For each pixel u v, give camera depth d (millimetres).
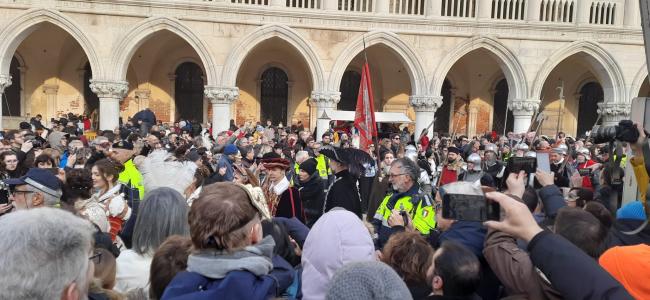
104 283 3145
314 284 3207
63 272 1952
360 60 30188
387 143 15648
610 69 25812
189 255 2883
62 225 2033
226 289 2576
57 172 7500
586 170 10656
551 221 4242
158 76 29328
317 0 27078
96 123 28797
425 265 3660
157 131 15852
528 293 2945
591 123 31406
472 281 3061
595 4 25938
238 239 2820
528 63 25562
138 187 7590
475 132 31344
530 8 25609
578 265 2270
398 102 31031
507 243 3145
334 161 7047
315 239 3316
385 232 6109
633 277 2779
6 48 22062
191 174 5738
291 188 6777
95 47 22766
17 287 1843
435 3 25391
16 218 1995
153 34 23922
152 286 3182
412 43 25109
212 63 23797
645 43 3490
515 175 4059
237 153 10648
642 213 3969
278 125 29188
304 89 30609
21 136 11969
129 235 4762
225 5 23562
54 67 28125
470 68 30672
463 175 10641
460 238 3742
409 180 6188
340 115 22250
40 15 22250
